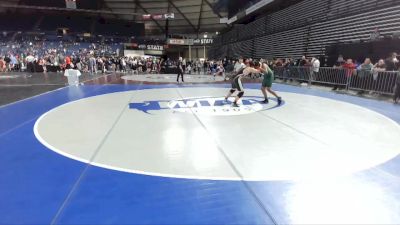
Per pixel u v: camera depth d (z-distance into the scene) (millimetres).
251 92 13625
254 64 10430
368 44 14398
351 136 6094
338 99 11336
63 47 46156
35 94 12641
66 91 14055
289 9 26422
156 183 3857
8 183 3887
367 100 11062
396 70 11539
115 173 4176
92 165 4480
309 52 21969
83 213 3154
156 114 8383
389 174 4172
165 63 34812
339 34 18422
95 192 3617
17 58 33469
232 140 5785
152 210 3209
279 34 27359
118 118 7852
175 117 7953
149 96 12312
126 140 5793
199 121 7449
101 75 27562
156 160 4684
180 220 3020
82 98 11680
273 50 28625
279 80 20578
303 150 5184
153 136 6074
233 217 3078
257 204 3344
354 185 3830
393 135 6199
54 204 3344
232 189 3691
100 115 8258
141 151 5121
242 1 37625
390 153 5035
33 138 5941
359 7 17188
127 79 22484
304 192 3629
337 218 3092
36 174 4160
